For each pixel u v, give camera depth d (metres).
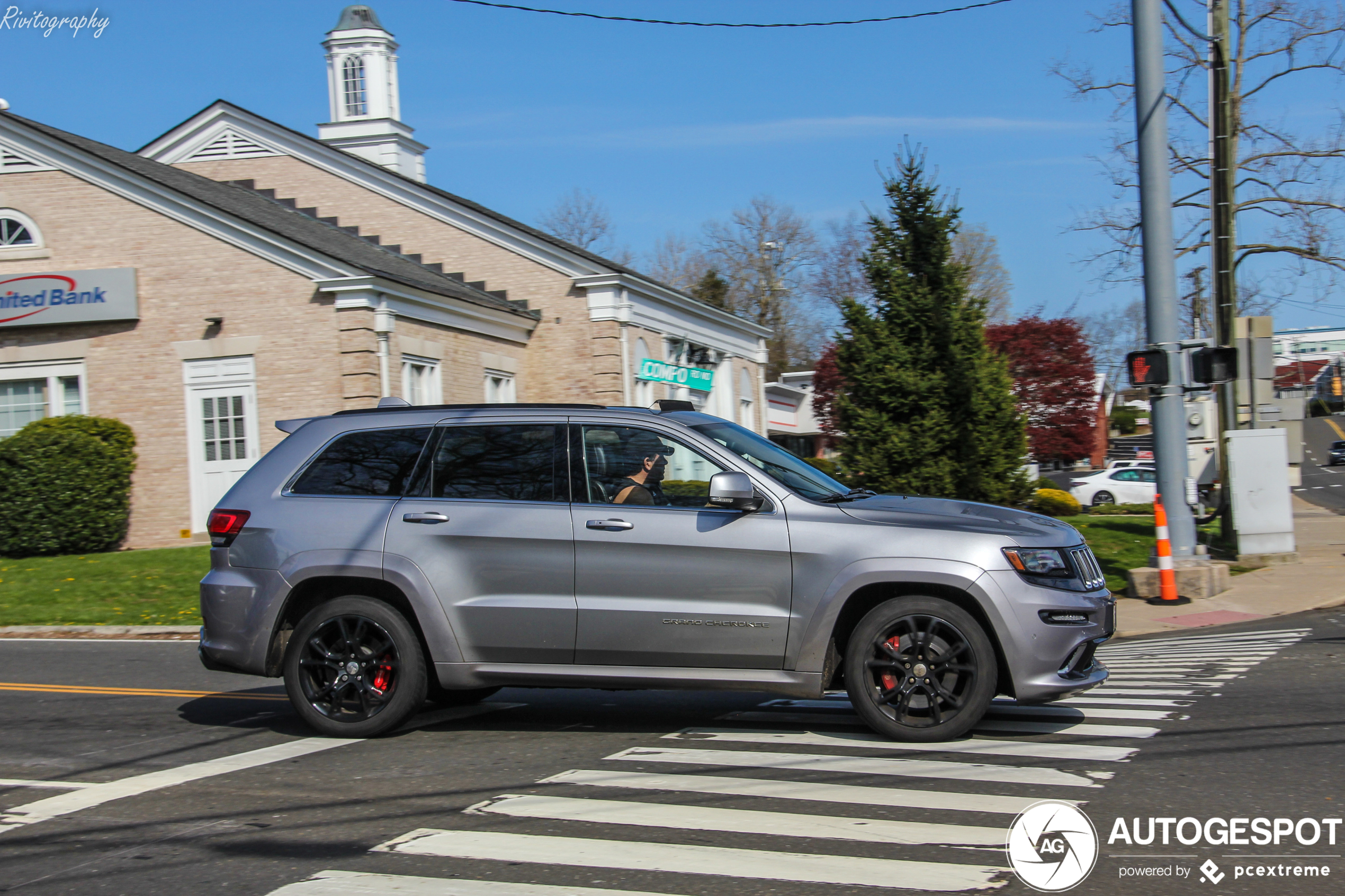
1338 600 13.23
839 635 6.57
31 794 5.84
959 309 19.12
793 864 4.45
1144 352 14.09
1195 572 13.81
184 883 4.44
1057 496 28.50
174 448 19.66
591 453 6.89
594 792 5.56
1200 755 5.95
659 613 6.54
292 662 7.01
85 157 19.80
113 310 19.70
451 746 6.72
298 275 19.23
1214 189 18.25
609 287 24.48
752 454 7.03
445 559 6.81
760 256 62.28
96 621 13.29
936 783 5.53
